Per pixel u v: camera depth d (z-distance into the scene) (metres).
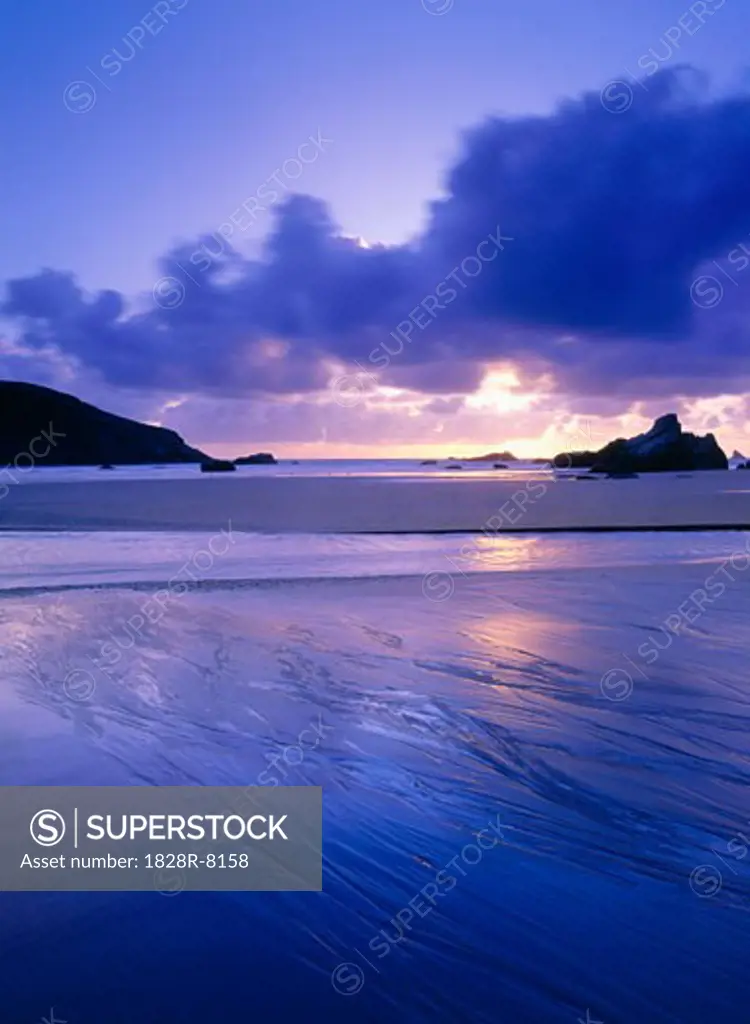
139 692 4.99
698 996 2.22
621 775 3.74
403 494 25.77
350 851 3.02
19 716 4.54
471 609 7.57
